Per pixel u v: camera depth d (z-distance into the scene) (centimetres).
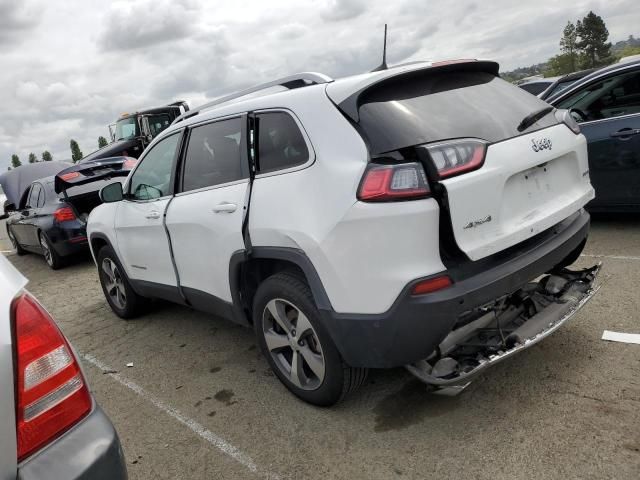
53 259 818
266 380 349
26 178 1239
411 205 227
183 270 375
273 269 315
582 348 322
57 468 144
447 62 274
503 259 250
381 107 252
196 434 300
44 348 152
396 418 284
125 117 1420
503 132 257
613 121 511
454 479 235
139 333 472
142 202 414
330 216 248
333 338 263
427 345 240
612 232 541
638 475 220
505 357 251
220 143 332
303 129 272
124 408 344
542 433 254
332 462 258
